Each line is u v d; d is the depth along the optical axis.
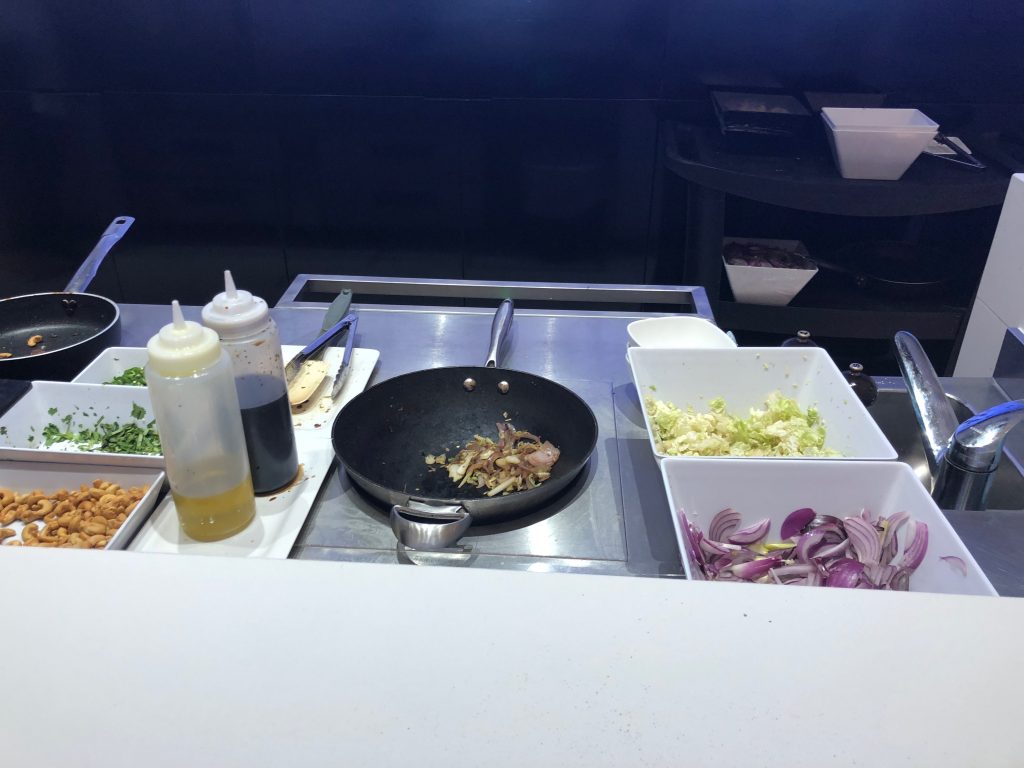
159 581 0.32
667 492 0.80
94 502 0.86
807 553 0.81
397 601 0.31
